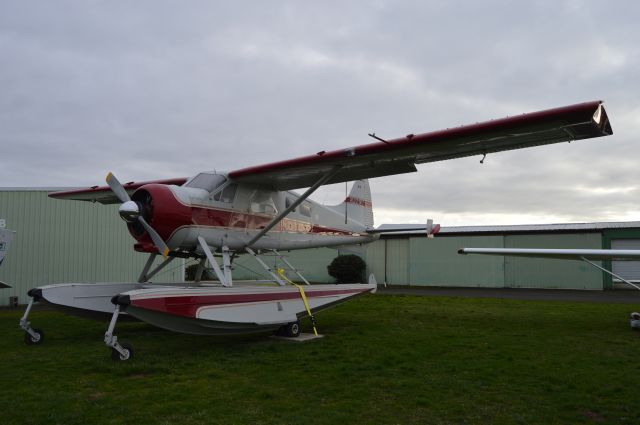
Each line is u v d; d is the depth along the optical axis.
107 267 12.98
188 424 2.97
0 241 7.88
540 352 5.20
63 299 6.02
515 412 3.22
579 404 3.38
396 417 3.12
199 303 5.32
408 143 5.62
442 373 4.25
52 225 12.37
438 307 10.13
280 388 3.78
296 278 21.92
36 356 5.04
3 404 3.34
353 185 10.34
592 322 7.70
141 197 6.29
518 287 18.52
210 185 6.74
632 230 17.66
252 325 5.80
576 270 17.61
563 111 4.63
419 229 9.91
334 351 5.24
